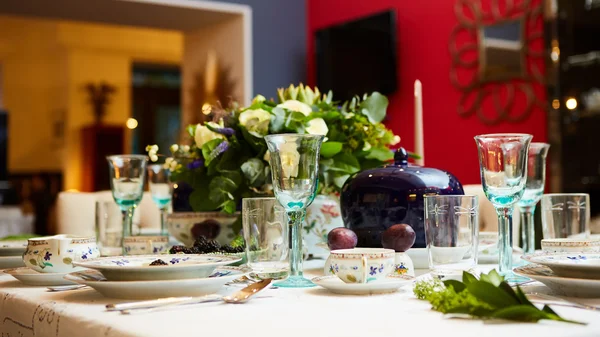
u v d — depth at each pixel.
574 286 0.99
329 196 1.65
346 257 1.08
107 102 10.30
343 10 5.79
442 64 4.99
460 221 1.07
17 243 1.69
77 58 10.16
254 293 1.01
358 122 1.68
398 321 0.82
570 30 4.00
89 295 1.11
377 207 1.44
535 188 1.51
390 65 5.26
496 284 0.85
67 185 10.23
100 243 1.81
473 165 4.76
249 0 5.76
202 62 6.16
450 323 0.80
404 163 1.52
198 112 6.20
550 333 0.74
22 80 10.31
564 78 4.03
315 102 1.75
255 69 5.79
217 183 1.61
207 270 1.10
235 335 0.76
